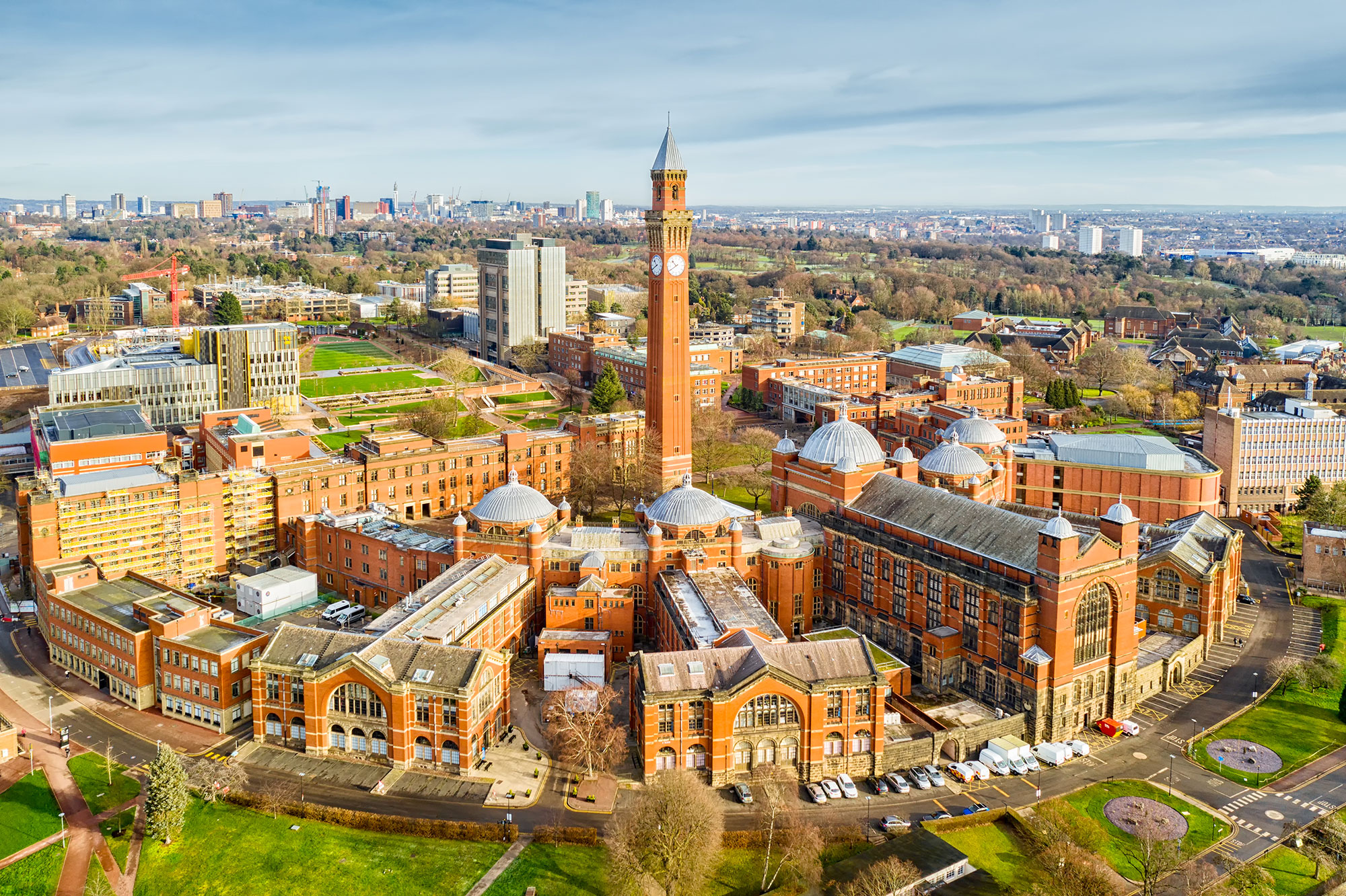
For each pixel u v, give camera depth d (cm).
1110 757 15662
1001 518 17088
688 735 14525
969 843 13312
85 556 19575
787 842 12838
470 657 14900
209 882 12306
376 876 12394
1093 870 11981
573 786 14388
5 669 18038
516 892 12131
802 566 19475
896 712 15938
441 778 14562
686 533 19238
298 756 15088
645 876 11769
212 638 16312
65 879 12381
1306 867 12988
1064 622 15638
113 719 16288
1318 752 15788
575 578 19450
